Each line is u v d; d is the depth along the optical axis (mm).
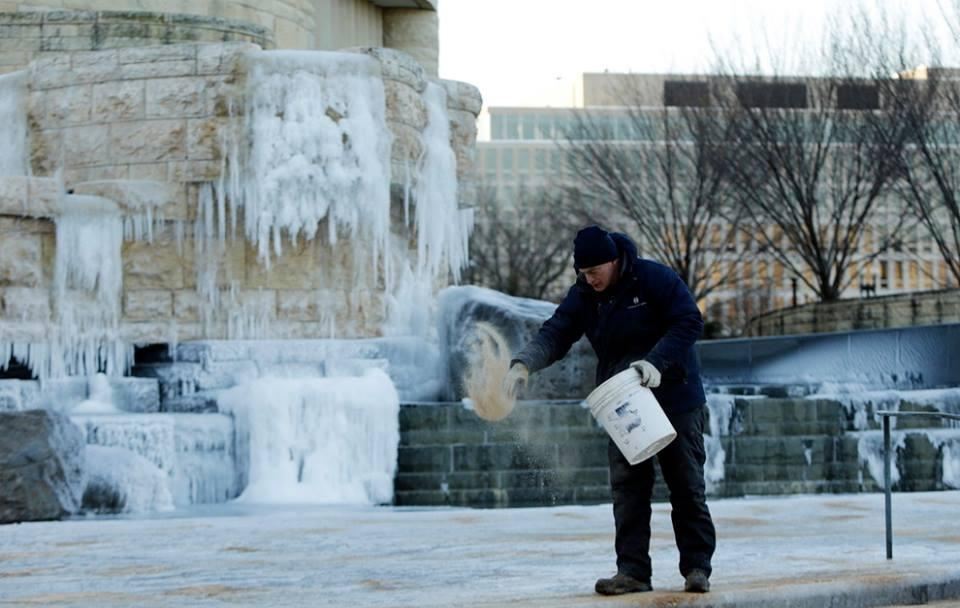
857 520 18250
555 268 112812
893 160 69750
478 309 30047
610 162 89188
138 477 23344
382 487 26172
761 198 77812
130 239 30641
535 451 26984
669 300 10820
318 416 26078
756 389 39250
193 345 30188
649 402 10547
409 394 30266
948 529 17109
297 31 40906
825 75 74125
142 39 35875
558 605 10711
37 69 32781
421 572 13297
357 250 31828
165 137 31438
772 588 11547
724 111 75875
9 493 20359
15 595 12000
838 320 66500
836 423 30359
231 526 18125
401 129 32562
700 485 11016
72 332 29609
